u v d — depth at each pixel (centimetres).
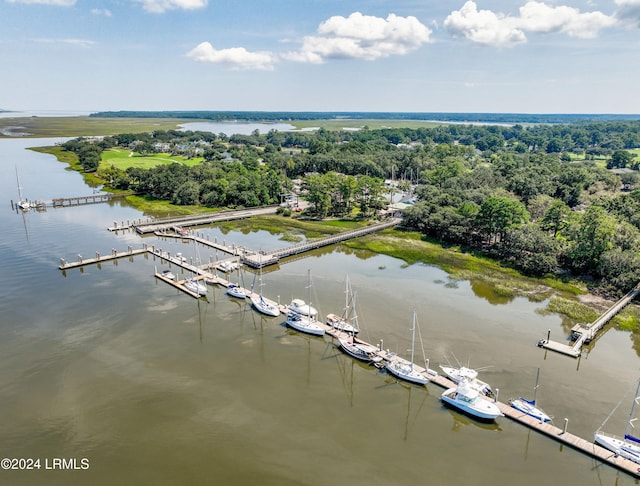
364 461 5200
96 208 17262
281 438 5525
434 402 6262
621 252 10169
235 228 15062
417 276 10862
